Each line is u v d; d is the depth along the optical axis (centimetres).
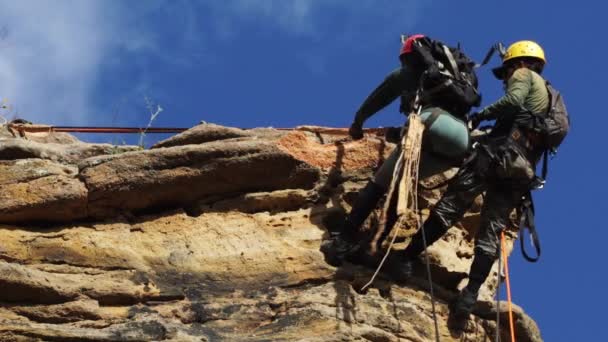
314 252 1136
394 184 1084
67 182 1156
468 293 1130
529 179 1131
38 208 1144
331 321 1081
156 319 1081
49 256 1121
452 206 1134
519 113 1130
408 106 1155
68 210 1151
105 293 1092
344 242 1128
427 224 1136
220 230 1154
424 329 1117
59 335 1035
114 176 1156
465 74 1135
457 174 1136
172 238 1148
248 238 1148
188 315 1096
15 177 1159
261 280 1123
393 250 1148
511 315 1127
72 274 1112
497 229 1135
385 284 1133
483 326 1152
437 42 1142
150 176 1159
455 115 1125
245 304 1105
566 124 1145
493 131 1139
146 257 1133
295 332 1076
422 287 1148
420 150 1117
